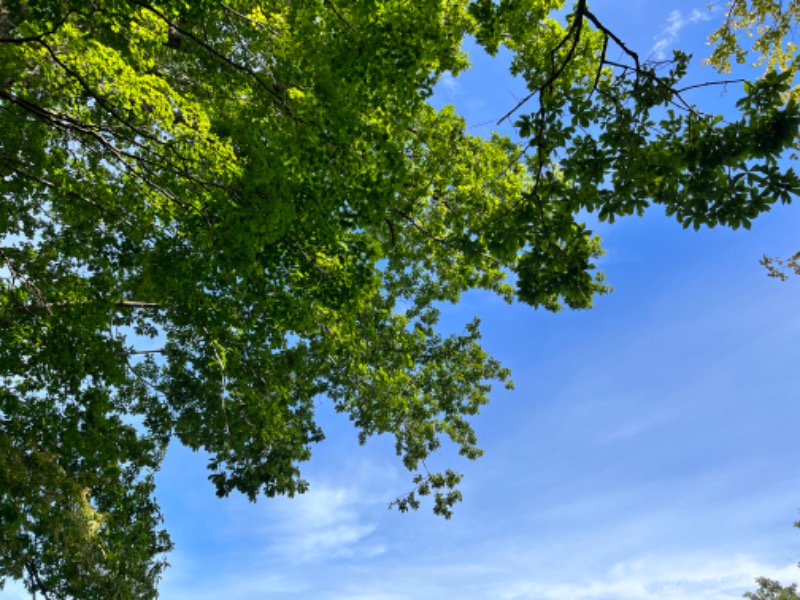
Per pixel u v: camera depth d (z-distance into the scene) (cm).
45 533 887
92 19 676
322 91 847
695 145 594
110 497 1160
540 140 664
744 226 601
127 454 1330
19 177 1030
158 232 1041
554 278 682
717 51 1151
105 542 1044
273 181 838
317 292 1045
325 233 962
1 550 870
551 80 627
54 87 827
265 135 873
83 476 1012
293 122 884
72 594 1035
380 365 1595
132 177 910
